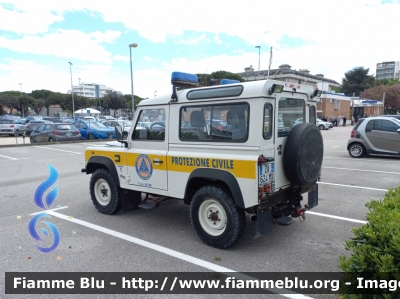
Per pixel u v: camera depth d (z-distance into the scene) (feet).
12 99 216.13
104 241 14.94
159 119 15.83
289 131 14.21
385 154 38.63
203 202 14.10
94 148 19.33
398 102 160.35
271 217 13.15
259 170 12.12
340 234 15.46
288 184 14.03
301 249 13.80
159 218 18.33
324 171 31.81
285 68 168.35
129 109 234.38
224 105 13.28
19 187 26.84
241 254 13.37
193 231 16.16
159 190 15.80
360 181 27.07
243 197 12.48
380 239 9.24
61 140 64.69
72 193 24.49
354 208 19.54
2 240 15.23
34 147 57.93
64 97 227.81
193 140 14.34
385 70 396.37
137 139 16.85
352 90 220.02
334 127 124.26
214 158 13.29
